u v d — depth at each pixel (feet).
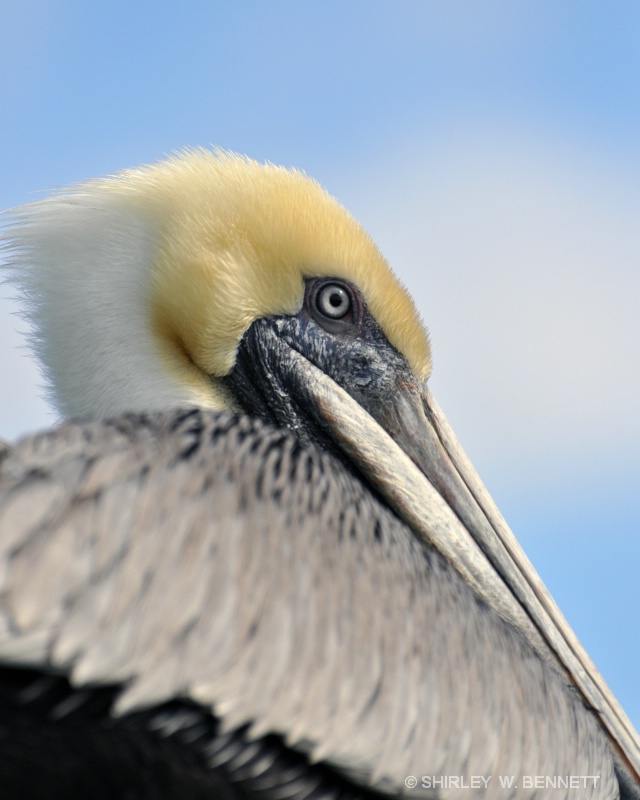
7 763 22.20
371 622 23.88
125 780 22.18
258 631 21.48
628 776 35.78
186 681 20.42
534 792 27.91
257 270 39.42
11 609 18.99
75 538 19.88
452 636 26.58
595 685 36.63
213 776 22.24
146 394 38.42
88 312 38.50
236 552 21.75
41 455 20.94
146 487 21.30
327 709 22.31
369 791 23.72
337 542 24.45
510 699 27.84
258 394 39.63
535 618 37.22
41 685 19.84
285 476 24.40
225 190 40.06
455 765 25.23
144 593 20.24
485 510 39.06
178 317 38.88
